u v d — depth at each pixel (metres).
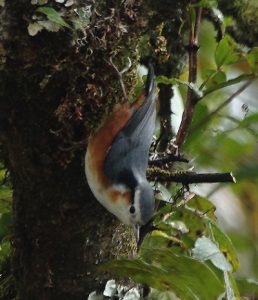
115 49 8.84
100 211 9.02
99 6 8.76
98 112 8.98
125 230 9.21
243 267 12.34
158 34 9.59
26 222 9.15
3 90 8.80
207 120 10.44
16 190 9.23
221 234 9.32
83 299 9.02
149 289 9.88
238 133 11.49
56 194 8.95
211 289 8.81
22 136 8.94
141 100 9.23
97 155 8.98
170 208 9.55
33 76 8.70
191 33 9.89
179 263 8.77
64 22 8.41
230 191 12.57
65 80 8.76
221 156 11.44
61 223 8.97
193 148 10.74
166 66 10.73
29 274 9.20
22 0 8.55
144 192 9.22
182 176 9.50
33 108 8.84
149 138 9.30
